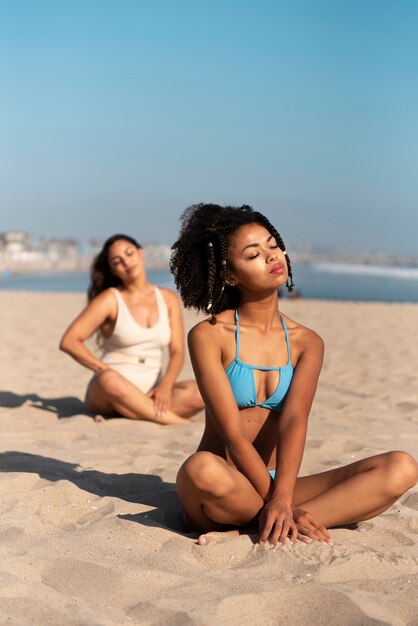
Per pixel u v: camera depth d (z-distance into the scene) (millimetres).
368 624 2234
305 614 2334
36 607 2342
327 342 11820
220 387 3078
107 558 2795
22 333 12688
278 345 3215
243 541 2865
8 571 2609
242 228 3117
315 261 130000
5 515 3283
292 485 2916
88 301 6266
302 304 21609
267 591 2428
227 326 3203
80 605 2381
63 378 7918
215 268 3162
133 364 6031
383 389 7324
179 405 5852
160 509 3414
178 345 6066
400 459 2965
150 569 2664
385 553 2791
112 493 3836
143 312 6035
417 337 12609
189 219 3271
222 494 2869
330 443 4902
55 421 5840
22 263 96938
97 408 5988
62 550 2871
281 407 3189
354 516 2984
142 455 4652
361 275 64188
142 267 6051
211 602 2363
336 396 6871
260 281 3088
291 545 2793
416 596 2432
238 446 2980
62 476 4086
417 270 82750
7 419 5805
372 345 11383
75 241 177125
